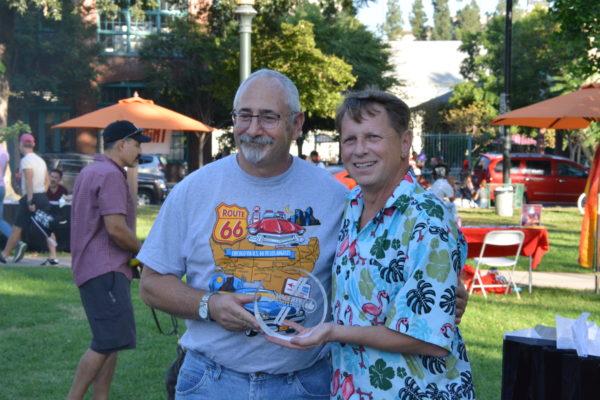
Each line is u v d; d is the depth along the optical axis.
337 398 2.52
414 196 2.40
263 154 2.71
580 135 35.28
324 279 2.81
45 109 31.36
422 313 2.28
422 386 2.35
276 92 2.74
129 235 4.59
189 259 2.82
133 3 27.48
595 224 10.13
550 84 38.69
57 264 11.38
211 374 2.80
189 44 30.95
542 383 2.79
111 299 4.56
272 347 2.74
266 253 2.76
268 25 28.61
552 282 10.60
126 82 33.38
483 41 43.81
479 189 25.03
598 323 7.71
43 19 28.27
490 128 41.91
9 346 6.44
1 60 22.75
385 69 39.00
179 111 34.00
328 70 28.64
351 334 2.36
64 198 12.68
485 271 9.85
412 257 2.32
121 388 5.39
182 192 2.83
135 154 4.79
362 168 2.48
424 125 45.81
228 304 2.60
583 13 13.32
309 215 2.81
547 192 26.56
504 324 7.57
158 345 6.57
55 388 5.38
